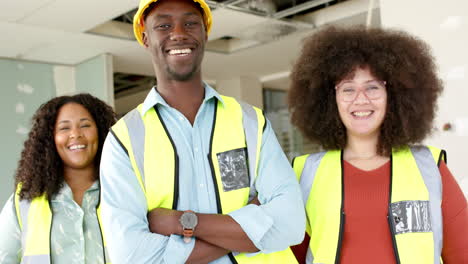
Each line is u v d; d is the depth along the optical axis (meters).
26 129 6.68
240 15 5.55
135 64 7.53
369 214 1.67
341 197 1.72
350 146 1.84
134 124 1.60
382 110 1.74
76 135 1.98
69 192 1.96
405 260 1.60
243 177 1.58
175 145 1.58
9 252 1.94
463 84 3.36
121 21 6.04
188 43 1.58
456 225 1.66
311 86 1.89
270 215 1.50
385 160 1.77
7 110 6.54
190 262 1.44
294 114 2.02
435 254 1.62
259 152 1.62
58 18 5.16
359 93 1.74
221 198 1.55
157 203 1.53
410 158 1.75
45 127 2.01
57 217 1.92
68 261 1.86
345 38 1.83
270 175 1.58
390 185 1.69
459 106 3.37
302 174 1.87
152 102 1.60
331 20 5.94
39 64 6.93
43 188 1.95
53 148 2.00
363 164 1.78
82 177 2.04
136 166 1.54
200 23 1.63
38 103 6.86
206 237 1.45
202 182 1.55
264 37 6.54
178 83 1.63
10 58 6.65
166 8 1.59
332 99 1.87
